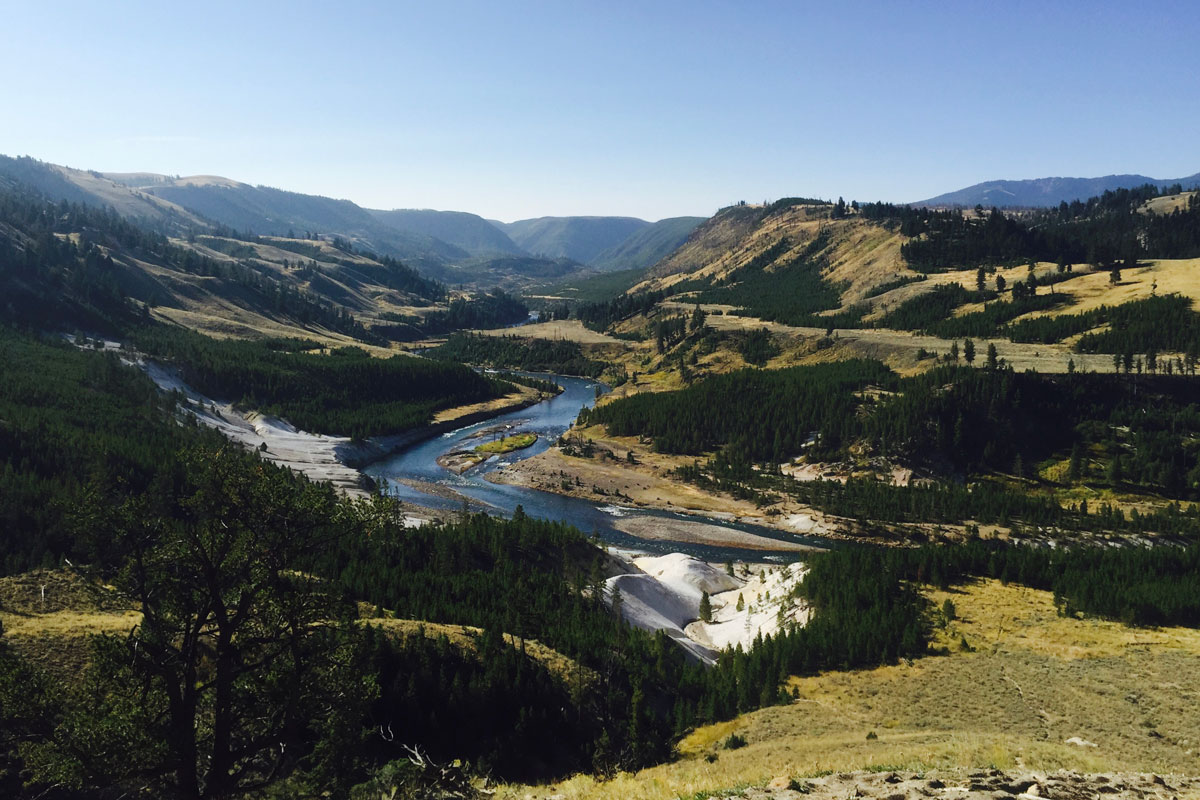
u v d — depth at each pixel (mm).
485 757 50875
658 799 26469
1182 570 107188
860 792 24656
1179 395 185500
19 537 88500
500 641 69562
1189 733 58281
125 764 24203
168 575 27141
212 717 29141
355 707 28688
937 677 75062
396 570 90250
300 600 27297
